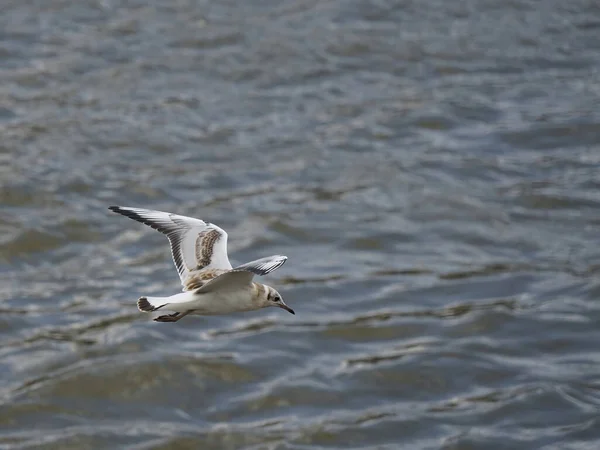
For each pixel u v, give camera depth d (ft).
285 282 82.58
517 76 121.60
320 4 134.62
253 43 123.03
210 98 111.14
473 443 64.69
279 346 74.64
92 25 124.88
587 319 78.07
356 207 93.50
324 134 105.91
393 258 87.10
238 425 66.64
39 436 64.69
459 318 78.38
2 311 76.43
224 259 44.32
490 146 105.91
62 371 70.18
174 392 69.36
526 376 71.77
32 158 96.58
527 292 82.17
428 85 118.32
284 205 93.04
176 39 122.72
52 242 85.61
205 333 75.82
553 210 94.99
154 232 87.81
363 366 72.59
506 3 139.54
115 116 105.50
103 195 92.12
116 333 74.43
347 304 80.23
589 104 114.73
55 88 110.32
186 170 97.55
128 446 64.03
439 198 95.25
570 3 140.36
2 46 117.91
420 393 70.33
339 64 120.78
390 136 106.52
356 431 66.13
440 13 135.54
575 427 66.08
